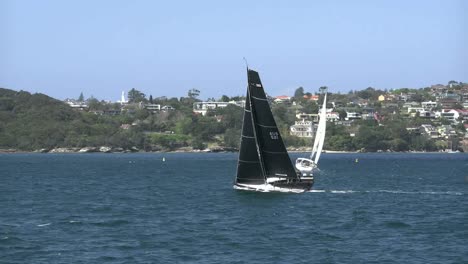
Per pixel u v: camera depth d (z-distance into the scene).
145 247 41.31
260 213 56.81
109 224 50.59
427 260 37.75
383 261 37.53
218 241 43.38
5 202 66.88
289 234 46.16
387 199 70.31
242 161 69.31
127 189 84.44
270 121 68.62
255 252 39.94
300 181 70.81
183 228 48.69
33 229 48.09
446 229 48.50
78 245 41.91
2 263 36.78
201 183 95.38
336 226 49.84
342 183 97.44
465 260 37.69
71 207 62.41
